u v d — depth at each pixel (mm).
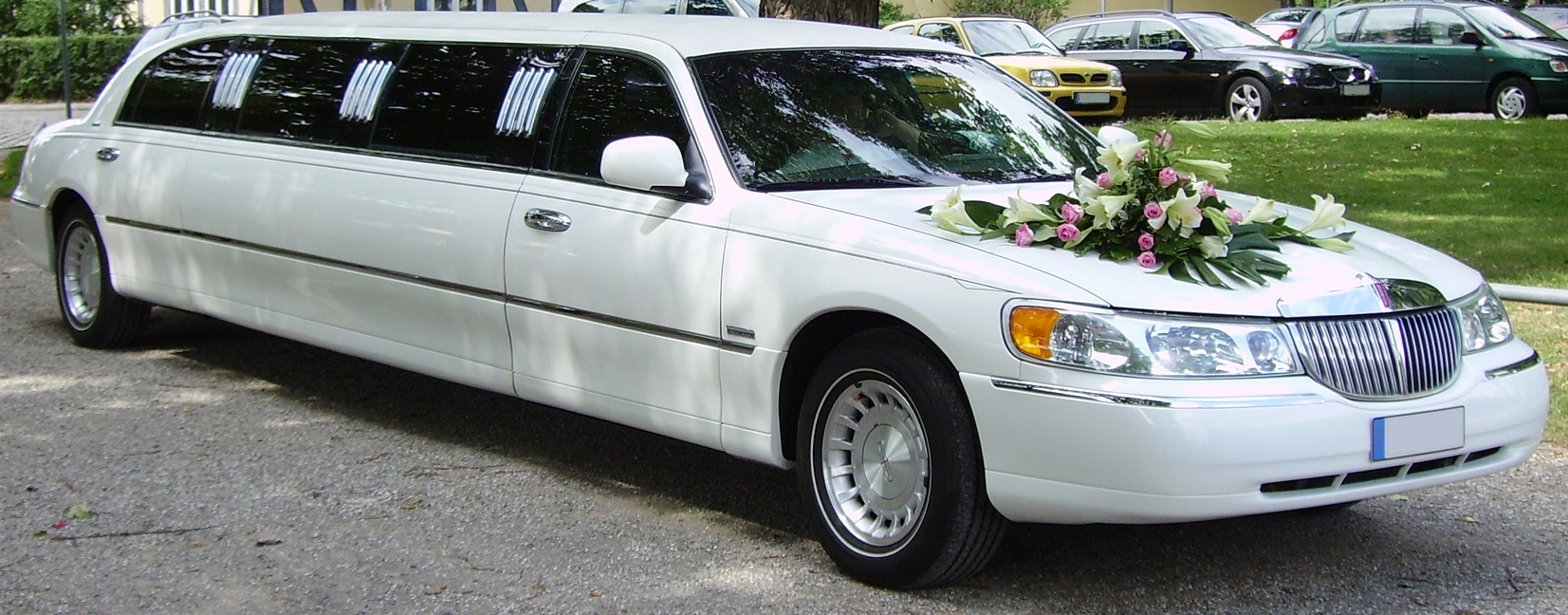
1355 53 20109
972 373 4355
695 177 5219
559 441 6445
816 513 4891
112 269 7730
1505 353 4719
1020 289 4309
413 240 6023
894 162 5363
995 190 5242
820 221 4836
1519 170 12953
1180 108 19859
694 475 5973
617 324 5359
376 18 6824
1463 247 9797
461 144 6012
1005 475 4340
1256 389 4164
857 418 4836
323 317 6539
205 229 7023
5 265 10734
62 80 28141
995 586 4770
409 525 5320
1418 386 4414
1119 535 5277
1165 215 4426
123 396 7109
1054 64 18391
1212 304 4250
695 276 5086
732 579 4824
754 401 4977
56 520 5305
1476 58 19000
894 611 4555
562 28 6004
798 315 4781
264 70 7074
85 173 7781
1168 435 4082
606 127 5574
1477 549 5145
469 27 6305
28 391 7172
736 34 5781
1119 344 4172
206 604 4559
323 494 5664
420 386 7398
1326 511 5543
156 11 30375
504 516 5430
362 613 4500
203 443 6328
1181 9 41906
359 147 6406
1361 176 12828
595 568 4914
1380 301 4426
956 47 6305
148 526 5266
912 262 4539
